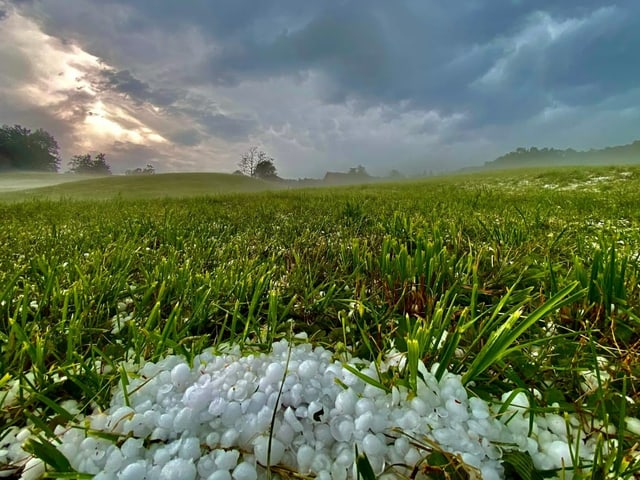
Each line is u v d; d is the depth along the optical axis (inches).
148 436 29.7
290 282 66.7
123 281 63.1
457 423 29.7
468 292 60.6
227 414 30.5
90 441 28.9
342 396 31.8
